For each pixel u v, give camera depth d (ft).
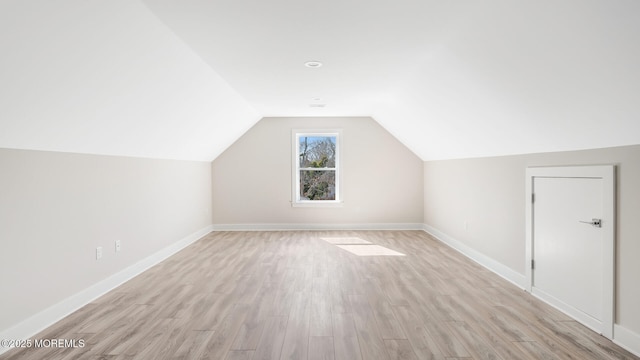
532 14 7.08
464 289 12.13
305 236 21.81
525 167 12.23
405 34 9.62
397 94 16.37
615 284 8.48
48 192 9.57
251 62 12.07
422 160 24.12
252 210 24.03
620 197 8.39
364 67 12.59
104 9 7.16
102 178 11.99
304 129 23.91
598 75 7.20
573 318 9.77
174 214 17.94
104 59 8.34
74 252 10.57
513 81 9.41
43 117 8.39
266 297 11.41
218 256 16.87
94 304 10.88
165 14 8.39
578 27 6.57
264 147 23.95
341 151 23.99
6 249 8.31
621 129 7.99
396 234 22.43
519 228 12.56
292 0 7.82
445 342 8.41
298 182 24.25
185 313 10.15
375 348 8.14
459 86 11.73
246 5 8.02
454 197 18.66
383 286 12.42
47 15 6.31
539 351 7.98
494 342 8.41
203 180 22.31
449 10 8.22
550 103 9.06
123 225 13.25
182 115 14.34
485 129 13.05
